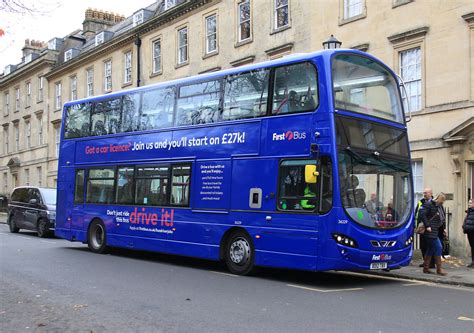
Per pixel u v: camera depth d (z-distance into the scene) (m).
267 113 10.38
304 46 20.38
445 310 7.51
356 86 9.91
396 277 11.03
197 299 8.02
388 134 10.26
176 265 12.36
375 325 6.48
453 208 14.99
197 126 11.85
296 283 9.85
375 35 17.62
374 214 9.52
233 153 10.91
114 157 14.20
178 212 12.01
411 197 10.38
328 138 9.25
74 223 15.42
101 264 12.16
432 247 11.09
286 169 9.90
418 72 16.38
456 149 14.88
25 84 45.09
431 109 15.73
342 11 18.91
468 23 14.94
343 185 9.18
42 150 41.38
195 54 26.39
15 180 46.34
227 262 10.93
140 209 13.09
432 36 15.87
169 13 27.94
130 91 14.05
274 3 22.06
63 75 39.34
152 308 7.33
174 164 12.30
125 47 32.22
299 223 9.55
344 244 9.03
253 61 22.84
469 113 14.79
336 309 7.41
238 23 23.95
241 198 10.62
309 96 9.71
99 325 6.39
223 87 11.43
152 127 13.13
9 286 9.02
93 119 15.23
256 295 8.43
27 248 15.65
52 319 6.70
